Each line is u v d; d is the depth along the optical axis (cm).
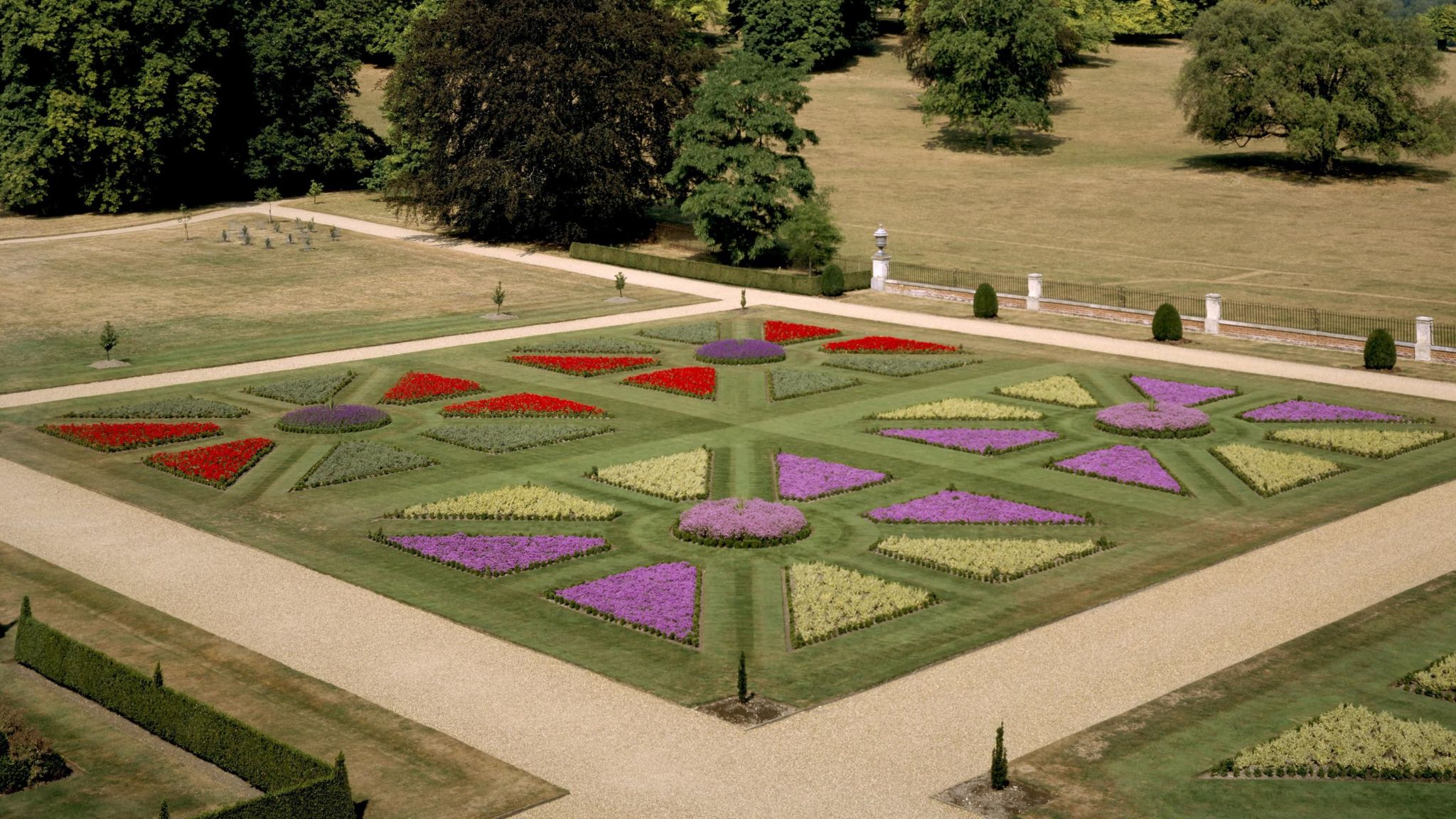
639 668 2822
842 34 15925
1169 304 6600
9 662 2898
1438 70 10119
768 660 2861
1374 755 2414
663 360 5862
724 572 3397
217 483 4112
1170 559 3475
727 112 7788
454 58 8238
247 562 3466
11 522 3791
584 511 3825
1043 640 2958
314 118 10575
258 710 2614
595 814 2228
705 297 7356
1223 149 11906
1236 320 6656
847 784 2327
